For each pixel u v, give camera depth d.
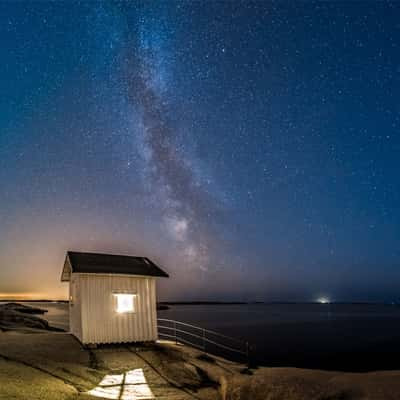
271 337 52.34
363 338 50.62
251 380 14.84
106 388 13.59
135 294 20.55
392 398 11.41
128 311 20.17
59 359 16.30
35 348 17.67
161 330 65.88
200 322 87.56
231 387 14.73
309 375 14.94
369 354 35.94
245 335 55.44
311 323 85.12
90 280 19.69
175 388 14.63
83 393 12.36
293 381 14.30
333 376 14.50
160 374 15.97
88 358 17.08
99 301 19.59
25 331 24.44
